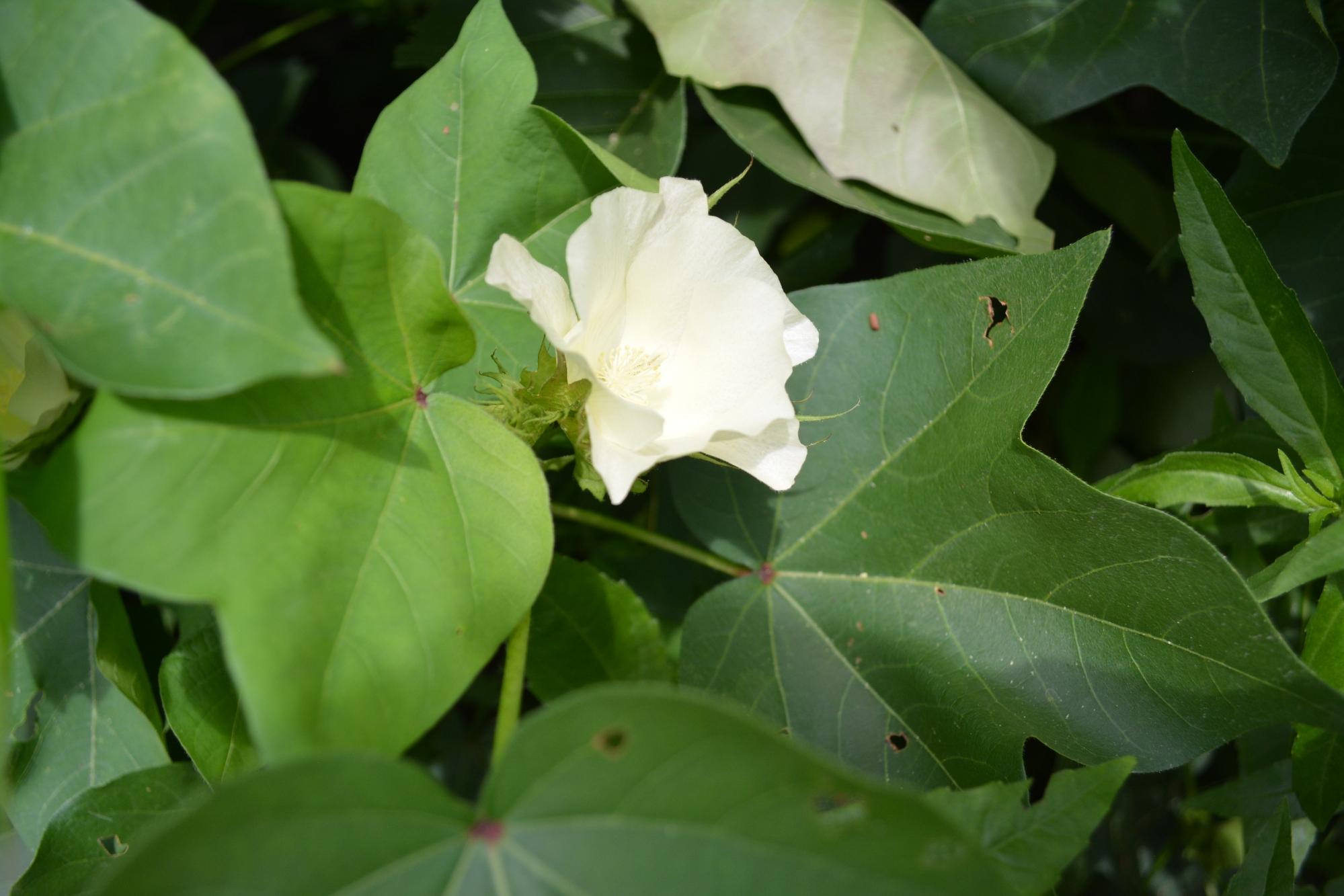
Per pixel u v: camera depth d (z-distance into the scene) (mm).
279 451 349
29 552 436
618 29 482
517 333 418
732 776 324
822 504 429
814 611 425
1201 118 506
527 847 332
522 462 377
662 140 469
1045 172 482
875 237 543
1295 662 367
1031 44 479
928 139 468
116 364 328
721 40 462
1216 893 518
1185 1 462
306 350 322
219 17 577
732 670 425
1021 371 402
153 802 417
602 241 378
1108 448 542
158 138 335
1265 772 450
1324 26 439
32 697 431
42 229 337
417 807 330
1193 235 407
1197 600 379
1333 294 462
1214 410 480
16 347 379
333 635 344
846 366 428
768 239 503
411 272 365
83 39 342
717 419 393
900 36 471
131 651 426
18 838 455
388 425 370
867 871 323
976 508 409
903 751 413
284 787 318
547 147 415
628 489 372
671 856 328
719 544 433
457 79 411
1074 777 359
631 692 320
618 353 404
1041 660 401
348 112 578
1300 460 437
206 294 328
